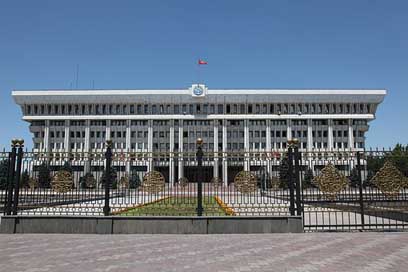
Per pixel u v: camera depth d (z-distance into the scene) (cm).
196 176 1478
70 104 9194
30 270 812
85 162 1445
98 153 1424
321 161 1425
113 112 9212
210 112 9131
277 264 859
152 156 1431
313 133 9200
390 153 1417
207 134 9194
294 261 888
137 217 1321
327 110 9175
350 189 1416
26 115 9244
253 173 1445
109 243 1130
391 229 1403
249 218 1322
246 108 9150
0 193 1435
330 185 1408
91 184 1441
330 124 9181
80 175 1440
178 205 1471
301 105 9181
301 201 1388
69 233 1317
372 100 9081
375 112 9256
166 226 1316
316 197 1532
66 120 9200
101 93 9050
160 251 1010
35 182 1409
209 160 1498
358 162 1414
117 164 1470
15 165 1388
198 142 1383
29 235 1280
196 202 1466
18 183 1375
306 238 1207
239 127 9200
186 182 1480
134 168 1479
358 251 999
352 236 1248
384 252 984
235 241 1157
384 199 1464
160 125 9212
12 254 977
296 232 1318
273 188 1446
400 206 1606
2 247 1073
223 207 1439
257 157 1429
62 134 9256
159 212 1482
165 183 1465
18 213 1451
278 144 9144
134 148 9138
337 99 9075
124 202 1517
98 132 9256
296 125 9181
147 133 9175
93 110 9206
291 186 1355
